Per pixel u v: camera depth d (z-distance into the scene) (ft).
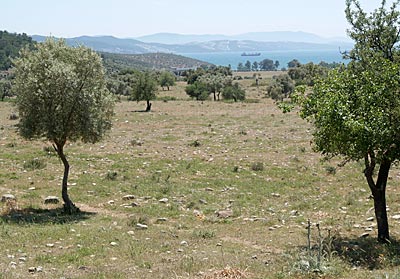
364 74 45.80
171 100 321.93
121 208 68.28
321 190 78.95
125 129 158.40
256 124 173.06
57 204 70.74
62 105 62.49
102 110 66.39
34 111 62.95
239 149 117.39
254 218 63.36
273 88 338.75
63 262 43.01
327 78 47.93
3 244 48.14
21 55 64.64
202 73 495.82
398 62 49.67
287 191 78.64
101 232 54.34
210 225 60.13
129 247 48.19
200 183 83.82
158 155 109.50
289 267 40.68
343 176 87.86
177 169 94.63
